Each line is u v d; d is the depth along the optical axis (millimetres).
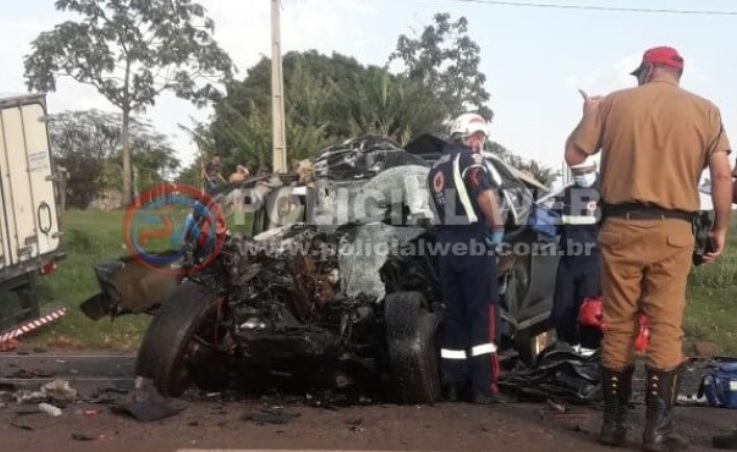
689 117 5008
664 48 5211
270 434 5309
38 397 6453
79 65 41969
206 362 6875
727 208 5082
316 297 6941
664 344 5059
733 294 13469
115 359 9844
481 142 6887
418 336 6457
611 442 5164
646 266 5074
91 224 20656
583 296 7723
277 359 6785
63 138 45562
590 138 5254
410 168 7625
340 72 48188
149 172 42875
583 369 6656
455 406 6383
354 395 7145
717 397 6445
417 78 41156
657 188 4984
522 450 5031
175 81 43125
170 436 5242
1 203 11852
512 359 7676
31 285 12141
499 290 7359
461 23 45250
